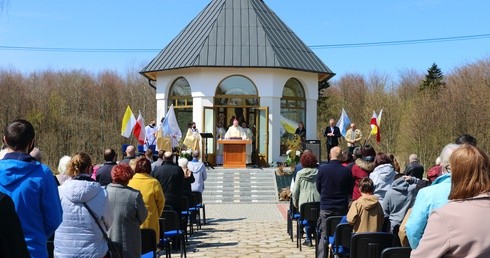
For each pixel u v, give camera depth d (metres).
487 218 3.06
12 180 4.53
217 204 21.28
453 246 3.05
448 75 48.59
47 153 50.50
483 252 3.01
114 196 6.82
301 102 27.92
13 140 4.67
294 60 27.31
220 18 28.25
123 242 6.78
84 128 53.88
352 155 12.12
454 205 3.15
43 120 51.38
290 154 23.28
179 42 28.56
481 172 3.17
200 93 26.48
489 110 39.69
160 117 27.98
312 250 11.36
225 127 27.67
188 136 25.00
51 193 4.70
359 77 66.56
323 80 30.98
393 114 53.16
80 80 61.00
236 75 26.59
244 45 26.98
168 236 9.87
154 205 8.07
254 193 22.33
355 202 7.79
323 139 51.03
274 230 14.52
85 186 5.64
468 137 6.00
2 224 3.10
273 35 28.09
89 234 5.61
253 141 26.75
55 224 4.70
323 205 9.38
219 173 23.78
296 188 10.97
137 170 8.17
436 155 42.03
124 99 61.69
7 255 3.10
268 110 26.39
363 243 6.91
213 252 11.18
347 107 64.69
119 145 54.31
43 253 4.58
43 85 59.69
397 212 7.60
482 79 42.62
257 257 10.62
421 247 3.17
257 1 29.83
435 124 42.22
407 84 64.06
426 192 4.18
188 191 13.44
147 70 28.11
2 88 52.38
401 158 46.72
